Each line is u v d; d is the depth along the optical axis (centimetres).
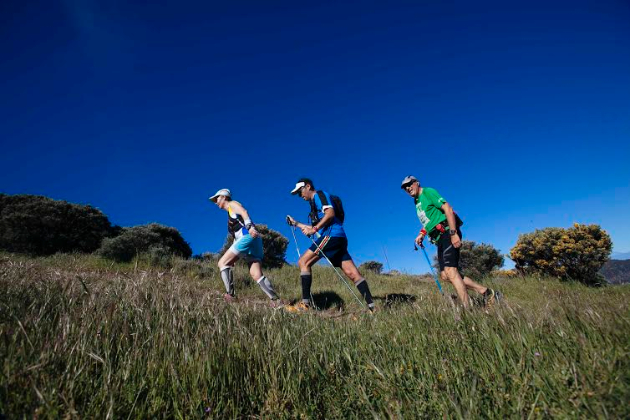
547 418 136
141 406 152
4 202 1396
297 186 521
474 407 145
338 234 495
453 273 429
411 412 154
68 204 1484
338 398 179
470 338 214
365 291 487
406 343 233
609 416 125
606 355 159
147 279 339
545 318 218
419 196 478
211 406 164
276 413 170
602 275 1116
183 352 190
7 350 161
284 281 785
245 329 236
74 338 188
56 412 129
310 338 250
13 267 388
